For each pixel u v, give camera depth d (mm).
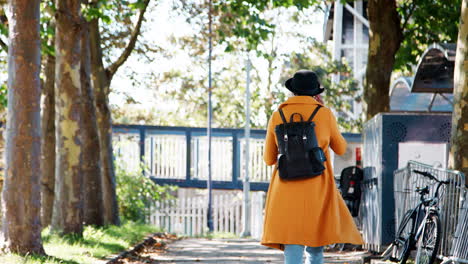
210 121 29016
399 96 18891
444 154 11703
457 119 8914
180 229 28328
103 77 18562
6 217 9656
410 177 9625
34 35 9719
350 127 39531
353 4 42031
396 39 16219
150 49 22266
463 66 8867
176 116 46406
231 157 29375
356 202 13016
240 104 41844
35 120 9742
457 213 8422
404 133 11180
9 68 9727
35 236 9695
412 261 9336
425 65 15102
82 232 13492
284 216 5723
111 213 18969
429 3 18344
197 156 29172
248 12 17656
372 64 16219
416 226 8734
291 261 5738
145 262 11281
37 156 9766
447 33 18578
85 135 16531
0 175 22688
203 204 29141
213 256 12930
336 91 37188
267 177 29500
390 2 16125
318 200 5711
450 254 8203
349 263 10625
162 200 27797
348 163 25031
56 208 13445
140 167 26109
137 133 28750
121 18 20016
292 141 5707
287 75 38719
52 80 18422
